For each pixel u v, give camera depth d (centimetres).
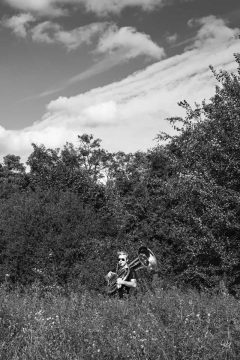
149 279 1041
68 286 1127
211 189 1234
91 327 549
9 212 1309
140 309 637
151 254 995
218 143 1280
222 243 1216
